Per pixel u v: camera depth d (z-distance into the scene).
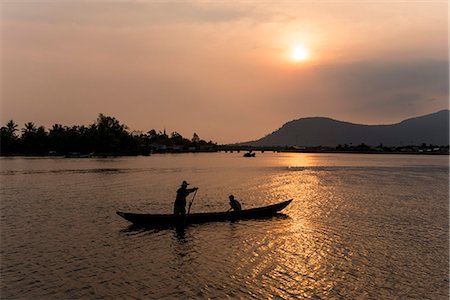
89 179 66.06
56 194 44.81
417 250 20.86
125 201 39.38
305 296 14.97
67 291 15.39
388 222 28.30
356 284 16.12
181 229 25.98
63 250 20.86
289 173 86.81
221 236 24.11
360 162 157.25
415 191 49.19
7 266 18.16
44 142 197.25
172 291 15.38
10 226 26.72
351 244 22.05
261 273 17.33
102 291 15.38
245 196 44.62
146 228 26.25
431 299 14.79
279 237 23.75
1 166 106.56
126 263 18.72
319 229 25.95
